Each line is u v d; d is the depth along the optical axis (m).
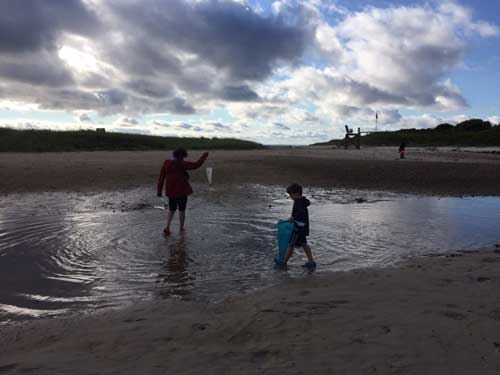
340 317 4.43
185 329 4.22
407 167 20.55
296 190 6.87
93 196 13.38
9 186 14.43
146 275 6.29
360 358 3.54
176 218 10.43
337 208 12.16
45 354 3.75
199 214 10.95
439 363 3.45
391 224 9.96
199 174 18.12
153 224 9.70
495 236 8.92
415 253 7.61
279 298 5.13
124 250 7.56
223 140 47.00
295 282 5.93
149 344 3.90
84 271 6.45
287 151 36.09
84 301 5.31
